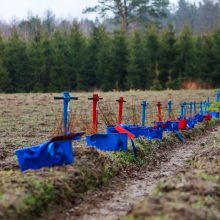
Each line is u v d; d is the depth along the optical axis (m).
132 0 68.19
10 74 52.03
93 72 54.81
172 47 55.06
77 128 14.45
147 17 72.62
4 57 51.88
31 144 13.80
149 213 6.33
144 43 55.03
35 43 54.66
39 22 81.88
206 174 8.52
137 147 12.80
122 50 54.31
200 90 46.41
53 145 8.98
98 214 7.60
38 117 21.67
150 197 7.27
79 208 7.96
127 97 35.91
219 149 12.39
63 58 53.66
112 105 28.72
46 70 53.69
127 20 69.44
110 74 53.94
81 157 10.06
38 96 36.03
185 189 7.47
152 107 28.47
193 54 54.88
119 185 9.85
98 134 11.90
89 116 21.81
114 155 11.36
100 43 54.91
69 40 55.28
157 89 51.44
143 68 54.09
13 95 37.38
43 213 7.34
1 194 7.14
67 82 54.22
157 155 13.59
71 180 8.56
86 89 54.56
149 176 10.92
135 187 9.66
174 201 6.79
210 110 29.67
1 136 15.48
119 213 7.60
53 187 7.92
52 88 52.97
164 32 55.97
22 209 6.91
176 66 55.25
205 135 20.25
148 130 14.93
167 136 16.31
